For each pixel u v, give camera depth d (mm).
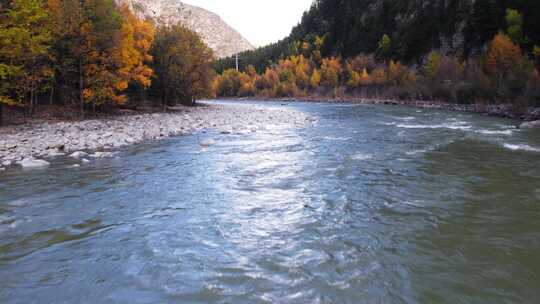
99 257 5059
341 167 10977
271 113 37531
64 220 6590
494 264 4719
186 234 5887
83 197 8055
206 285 4281
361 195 8000
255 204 7480
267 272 4586
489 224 6125
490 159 11711
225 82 133875
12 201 7742
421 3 87375
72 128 21766
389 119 28891
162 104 48219
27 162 11438
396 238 5609
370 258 4938
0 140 16281
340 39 121250
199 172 10562
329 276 4457
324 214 6793
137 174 10312
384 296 3992
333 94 89938
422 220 6379
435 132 19422
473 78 47688
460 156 12344
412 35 84062
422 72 74000
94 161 12258
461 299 3926
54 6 27094
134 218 6691
